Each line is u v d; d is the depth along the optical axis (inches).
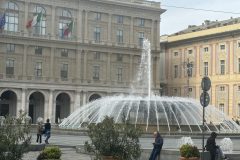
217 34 3806.6
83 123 1932.8
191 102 1895.9
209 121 1941.4
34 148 1194.0
